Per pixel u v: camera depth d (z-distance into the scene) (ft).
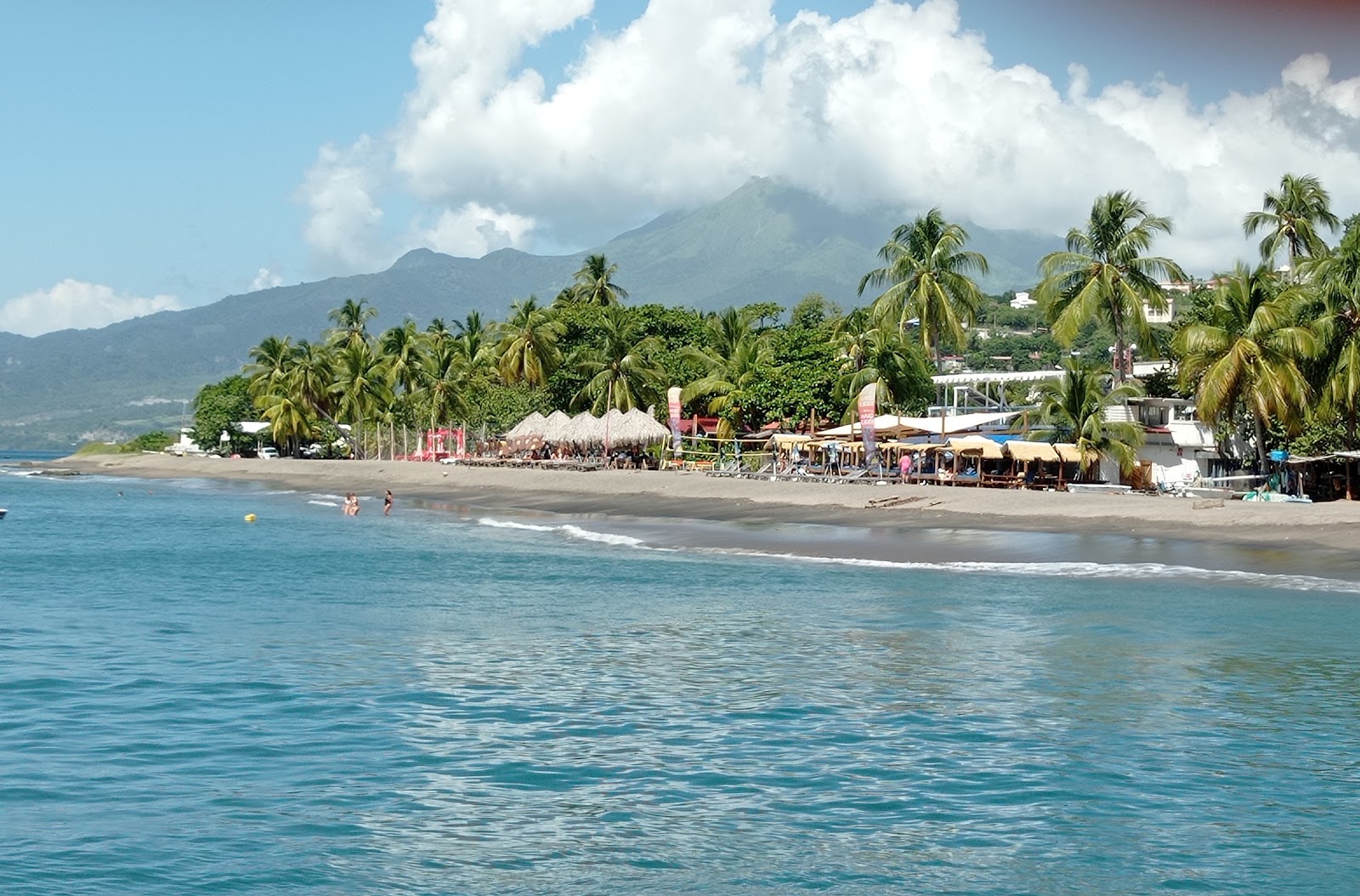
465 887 40.22
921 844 44.16
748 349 306.14
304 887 39.91
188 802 48.60
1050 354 626.64
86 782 51.16
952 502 182.60
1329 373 191.93
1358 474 198.70
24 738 58.23
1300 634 84.89
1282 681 70.28
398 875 41.16
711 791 50.42
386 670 74.79
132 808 47.78
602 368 336.29
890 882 40.65
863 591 109.50
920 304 279.28
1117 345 240.32
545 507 237.25
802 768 53.57
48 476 471.21
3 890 39.14
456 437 411.34
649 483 247.50
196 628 91.09
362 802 48.78
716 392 307.37
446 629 90.27
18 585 119.03
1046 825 46.09
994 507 177.06
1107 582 113.19
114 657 79.00
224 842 44.06
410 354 440.45
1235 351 187.01
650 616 95.96
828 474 234.79
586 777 52.26
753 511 199.62
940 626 89.86
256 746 57.16
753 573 124.57
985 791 50.26
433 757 55.16
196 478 435.53
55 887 39.58
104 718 62.13
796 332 291.58
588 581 119.34
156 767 53.57
